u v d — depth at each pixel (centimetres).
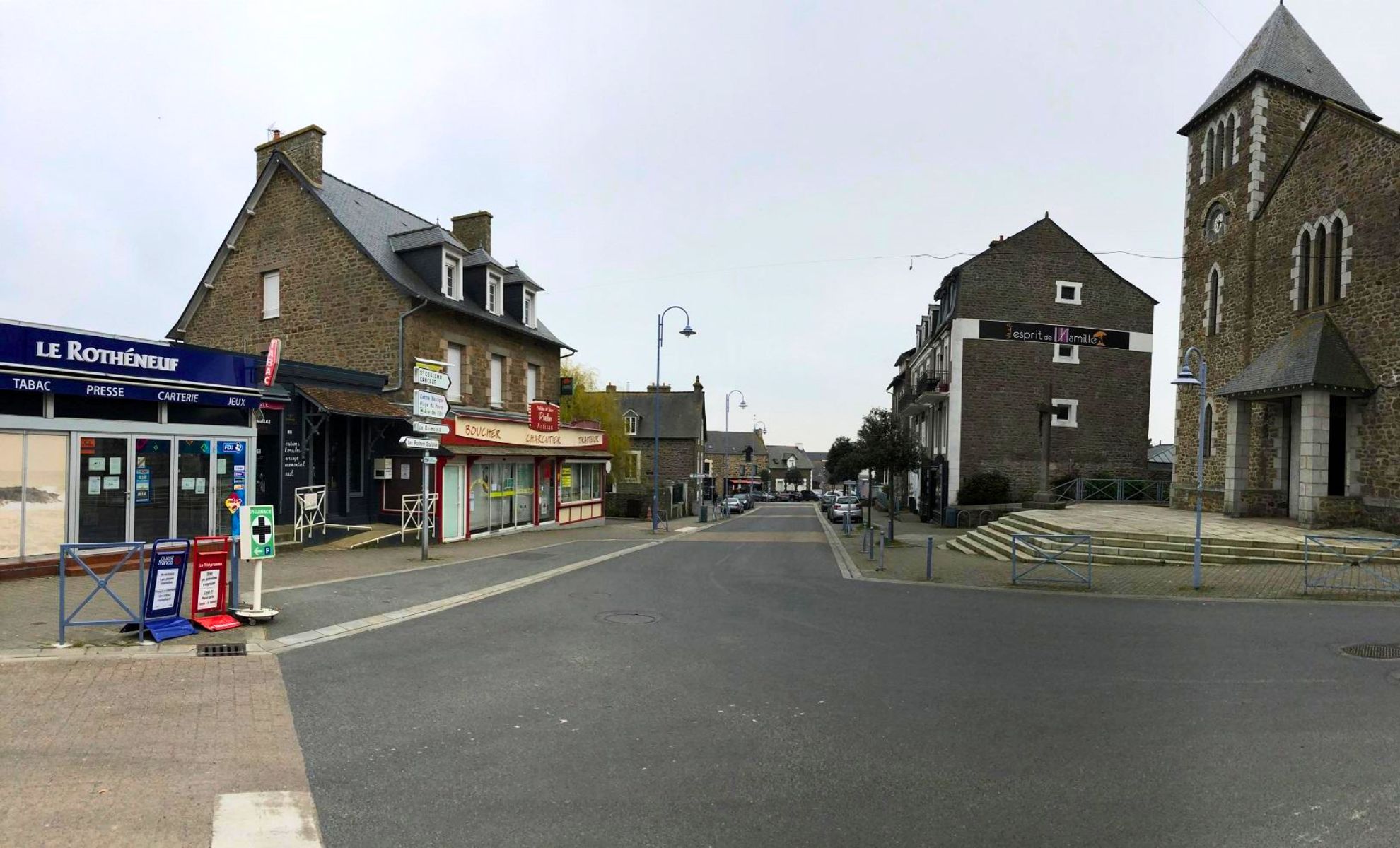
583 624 923
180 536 1312
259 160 2352
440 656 754
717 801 437
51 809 409
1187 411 2434
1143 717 584
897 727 563
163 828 393
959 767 488
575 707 605
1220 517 2012
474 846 382
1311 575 1284
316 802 430
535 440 2492
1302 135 1948
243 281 2334
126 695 603
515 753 507
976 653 793
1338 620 960
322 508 1767
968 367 3122
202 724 546
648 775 472
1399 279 1639
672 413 6141
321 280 2181
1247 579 1275
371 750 507
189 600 964
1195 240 2434
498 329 2477
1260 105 2172
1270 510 2014
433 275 2214
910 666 740
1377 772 480
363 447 2012
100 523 1198
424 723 562
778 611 1039
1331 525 1706
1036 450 3122
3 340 1072
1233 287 2233
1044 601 1135
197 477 1341
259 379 1533
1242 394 1917
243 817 408
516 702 614
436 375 1495
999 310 3142
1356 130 1769
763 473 10338
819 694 645
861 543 2311
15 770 459
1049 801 439
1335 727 561
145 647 748
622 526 3156
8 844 369
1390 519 1642
